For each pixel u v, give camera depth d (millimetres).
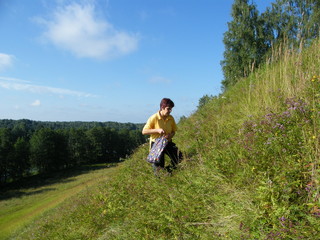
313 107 3740
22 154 66500
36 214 21812
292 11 26969
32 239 7508
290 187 2723
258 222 2600
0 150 62531
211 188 3555
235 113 6012
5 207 35188
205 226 3066
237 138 4285
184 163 4828
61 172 69500
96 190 7184
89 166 77625
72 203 9109
